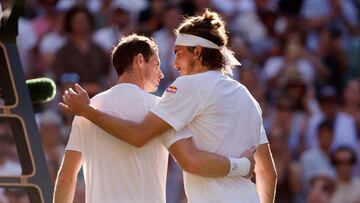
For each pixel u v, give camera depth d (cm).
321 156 3117
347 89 3425
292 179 3006
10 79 1599
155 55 1542
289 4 3981
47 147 2731
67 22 3247
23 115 1590
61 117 2892
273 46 3684
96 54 3247
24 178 1568
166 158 1521
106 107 1505
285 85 3375
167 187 2820
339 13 3981
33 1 3625
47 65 3300
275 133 3028
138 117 1502
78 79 3155
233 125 1505
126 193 1488
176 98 1482
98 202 1494
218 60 1526
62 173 1512
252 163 1515
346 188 3034
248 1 3859
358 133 3341
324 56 3734
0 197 2345
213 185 1488
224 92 1507
